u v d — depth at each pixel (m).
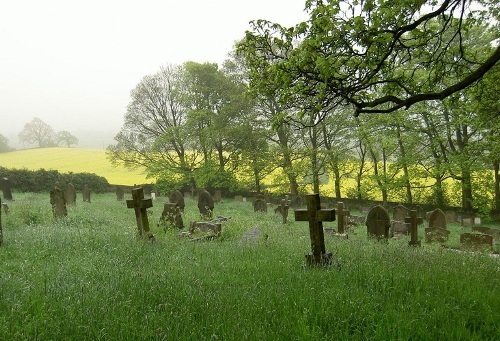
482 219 27.92
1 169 38.09
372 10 7.60
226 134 38.97
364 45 7.90
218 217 19.98
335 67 7.90
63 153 84.06
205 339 3.69
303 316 4.18
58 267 6.59
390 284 5.55
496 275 7.03
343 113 34.59
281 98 9.18
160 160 41.69
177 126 41.56
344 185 38.84
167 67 44.06
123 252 8.19
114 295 4.89
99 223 15.00
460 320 4.18
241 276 6.14
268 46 9.41
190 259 7.66
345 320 4.11
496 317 4.33
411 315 4.26
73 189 26.42
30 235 10.12
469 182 28.47
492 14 11.72
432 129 29.59
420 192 34.00
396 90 10.73
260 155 39.81
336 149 35.59
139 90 43.56
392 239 15.72
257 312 4.38
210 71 41.09
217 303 4.61
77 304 4.51
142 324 4.05
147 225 10.13
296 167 35.56
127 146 42.62
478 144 26.41
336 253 8.36
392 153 33.97
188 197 41.66
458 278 6.12
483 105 16.22
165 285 5.29
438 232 17.75
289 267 6.79
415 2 8.00
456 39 26.20
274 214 25.91
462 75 11.18
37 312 4.32
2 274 5.99
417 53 10.30
